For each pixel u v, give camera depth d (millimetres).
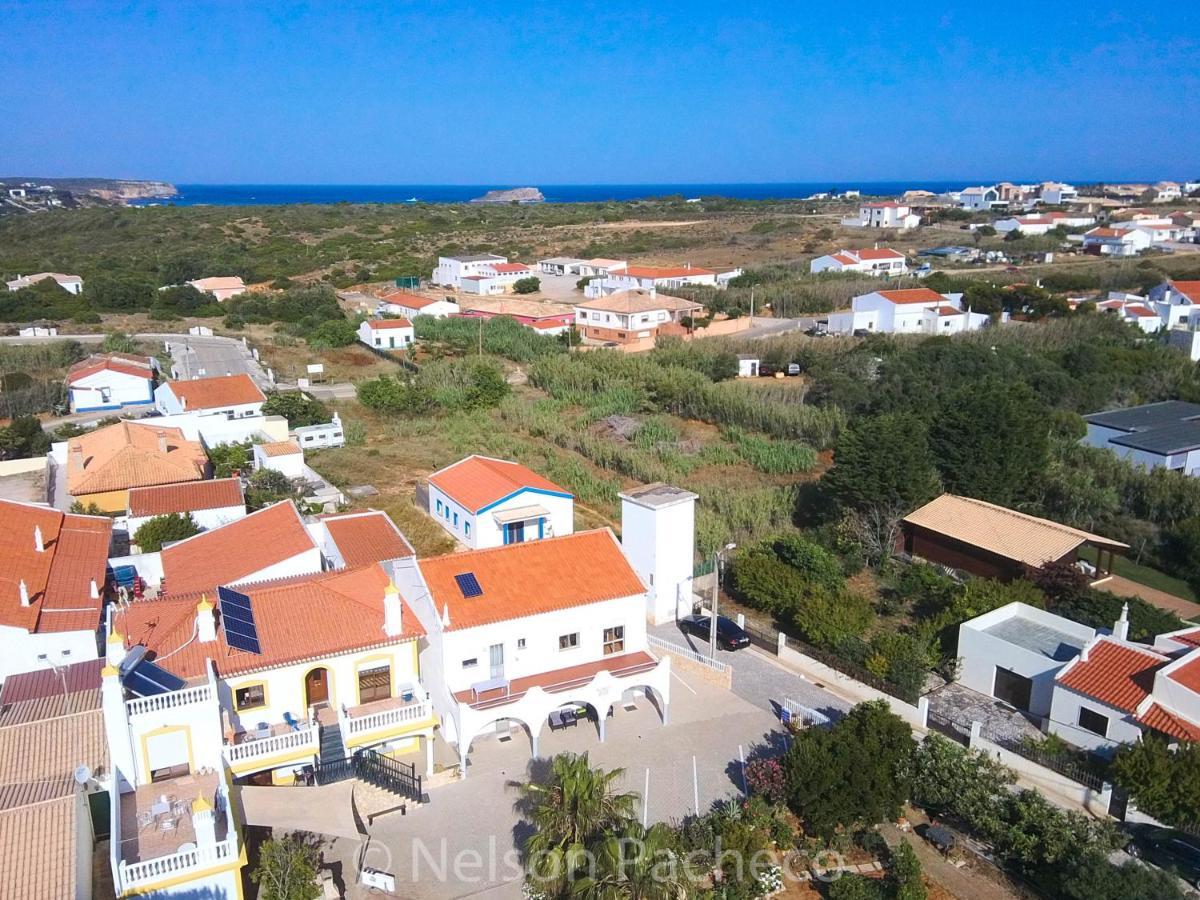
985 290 115562
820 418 71812
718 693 37000
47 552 39188
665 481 61938
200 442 64000
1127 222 192500
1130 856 26484
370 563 36906
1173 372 84125
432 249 194250
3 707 27375
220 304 128750
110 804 23391
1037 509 55406
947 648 39562
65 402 79312
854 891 24906
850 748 28516
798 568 45531
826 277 140000
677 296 127938
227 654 28984
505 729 33594
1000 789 28344
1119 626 35094
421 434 74750
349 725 29141
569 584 34125
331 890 25281
